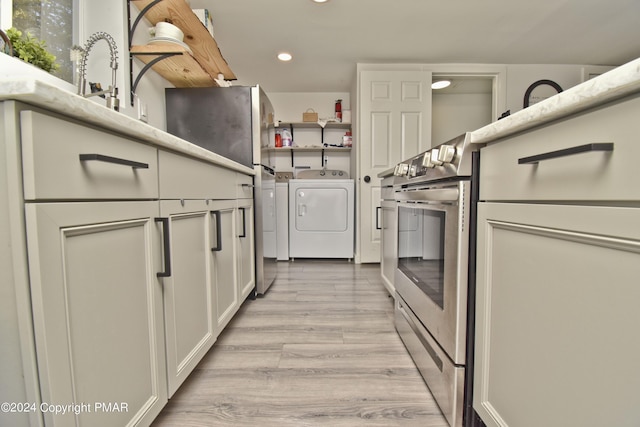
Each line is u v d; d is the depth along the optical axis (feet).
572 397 1.72
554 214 1.84
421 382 3.80
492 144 2.58
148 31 5.53
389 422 3.12
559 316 1.82
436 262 3.47
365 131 10.55
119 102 4.34
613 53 10.03
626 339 1.41
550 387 1.89
